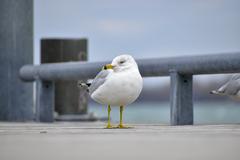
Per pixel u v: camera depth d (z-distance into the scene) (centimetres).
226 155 570
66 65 1490
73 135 845
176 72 1258
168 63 1269
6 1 1648
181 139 756
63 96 1700
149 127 1095
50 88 1576
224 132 894
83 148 641
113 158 548
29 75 1590
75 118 1686
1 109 1644
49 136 826
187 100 1277
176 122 1256
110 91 1045
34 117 1609
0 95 1645
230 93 1189
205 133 872
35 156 565
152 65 1295
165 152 598
